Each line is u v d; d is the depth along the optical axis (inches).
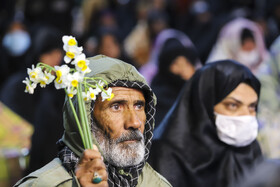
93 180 255.4
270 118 490.0
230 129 375.2
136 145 279.3
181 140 375.2
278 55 544.4
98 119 279.7
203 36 754.2
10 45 658.8
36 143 431.2
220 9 831.7
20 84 495.8
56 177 270.5
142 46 708.7
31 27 690.2
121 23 800.9
